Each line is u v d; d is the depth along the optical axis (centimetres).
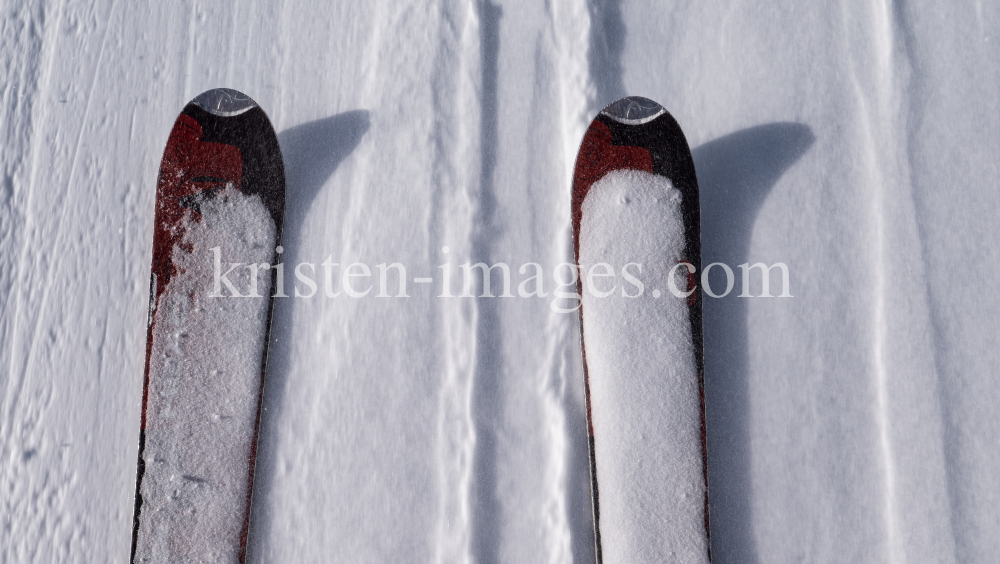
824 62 209
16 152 206
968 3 210
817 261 198
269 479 185
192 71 210
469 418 185
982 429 186
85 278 198
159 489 171
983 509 182
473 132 203
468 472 182
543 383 188
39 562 182
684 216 187
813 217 200
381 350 192
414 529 182
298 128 206
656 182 189
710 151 205
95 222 202
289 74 210
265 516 183
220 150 191
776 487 185
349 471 185
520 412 187
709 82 209
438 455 185
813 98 207
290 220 200
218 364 179
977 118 205
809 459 186
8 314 197
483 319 192
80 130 207
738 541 182
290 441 188
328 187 202
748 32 211
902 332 192
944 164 202
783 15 212
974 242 197
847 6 210
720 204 202
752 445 187
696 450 174
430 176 200
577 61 207
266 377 191
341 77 209
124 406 191
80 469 188
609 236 186
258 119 194
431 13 210
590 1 210
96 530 184
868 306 195
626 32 211
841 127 205
